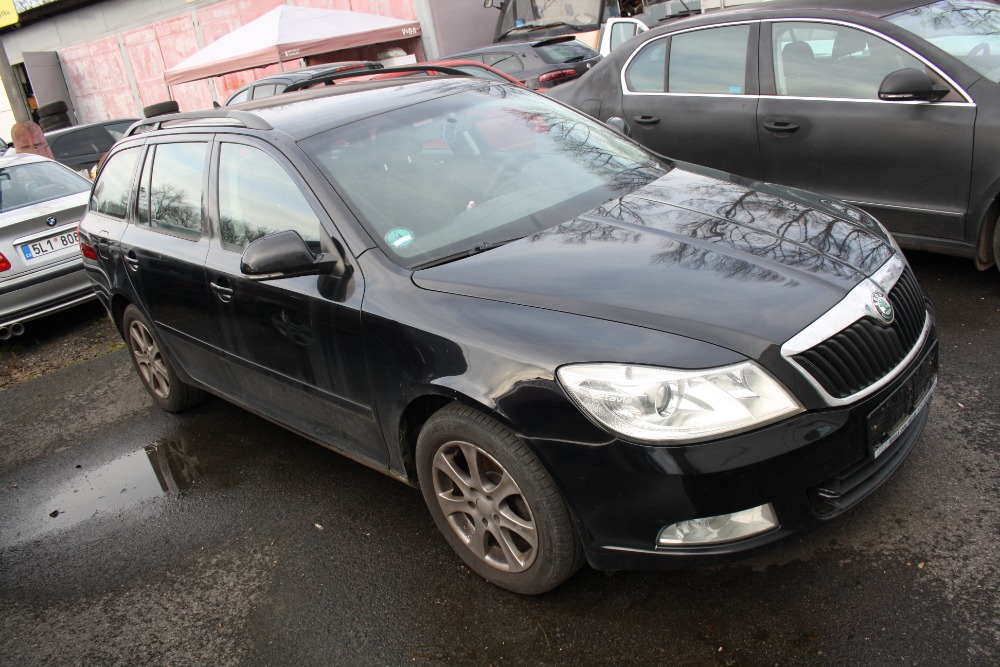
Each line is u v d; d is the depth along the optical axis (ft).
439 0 52.34
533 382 8.04
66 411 18.07
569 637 8.70
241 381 12.98
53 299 22.59
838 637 8.09
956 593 8.34
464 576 9.97
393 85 13.35
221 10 62.13
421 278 9.52
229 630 9.92
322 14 47.19
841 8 16.30
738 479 7.51
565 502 8.26
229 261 11.94
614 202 10.87
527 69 37.58
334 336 10.19
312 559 10.91
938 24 15.24
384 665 8.84
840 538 9.40
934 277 16.12
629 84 19.88
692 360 7.59
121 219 15.28
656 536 7.86
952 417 11.28
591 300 8.39
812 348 7.81
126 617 10.59
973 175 14.23
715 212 10.22
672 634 8.48
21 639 10.56
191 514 12.66
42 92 73.61
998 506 9.41
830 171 16.33
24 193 24.22
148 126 15.02
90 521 13.14
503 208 10.77
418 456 9.69
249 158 11.76
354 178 10.76
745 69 17.49
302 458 13.69
